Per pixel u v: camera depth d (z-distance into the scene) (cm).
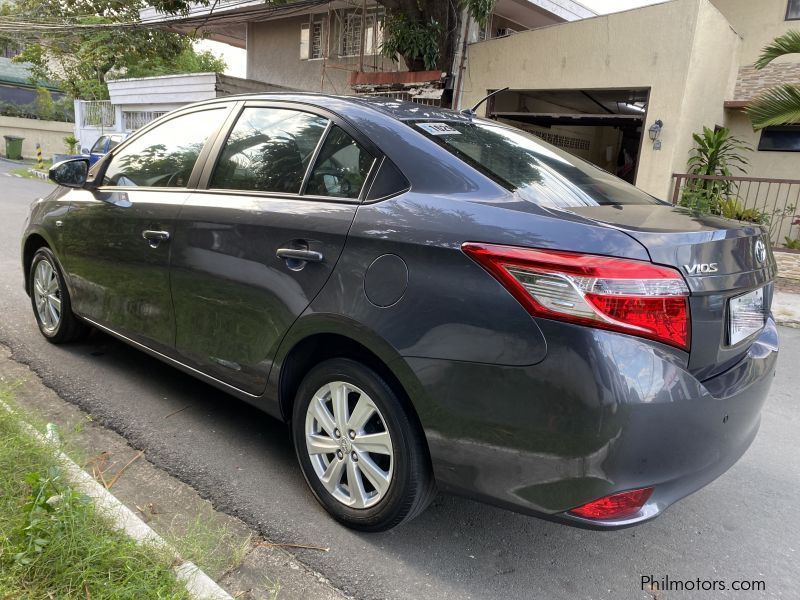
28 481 215
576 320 192
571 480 197
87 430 324
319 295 248
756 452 375
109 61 2580
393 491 238
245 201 289
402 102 300
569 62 1182
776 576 254
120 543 209
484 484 215
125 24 1875
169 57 2245
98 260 367
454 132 279
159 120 371
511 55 1257
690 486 213
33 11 2109
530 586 236
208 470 296
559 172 279
